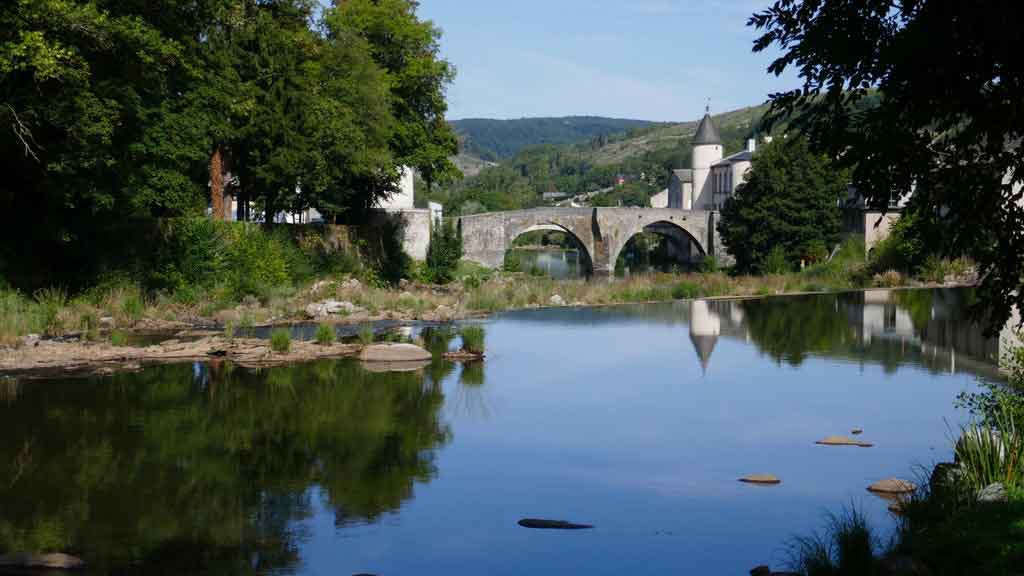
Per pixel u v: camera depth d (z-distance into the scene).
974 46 9.38
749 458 17.44
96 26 31.25
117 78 34.41
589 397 23.36
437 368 27.94
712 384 25.16
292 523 13.69
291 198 55.12
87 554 12.36
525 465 16.95
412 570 11.92
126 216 41.25
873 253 68.31
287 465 16.81
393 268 66.56
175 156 40.16
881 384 24.86
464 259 89.81
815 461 17.19
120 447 17.88
